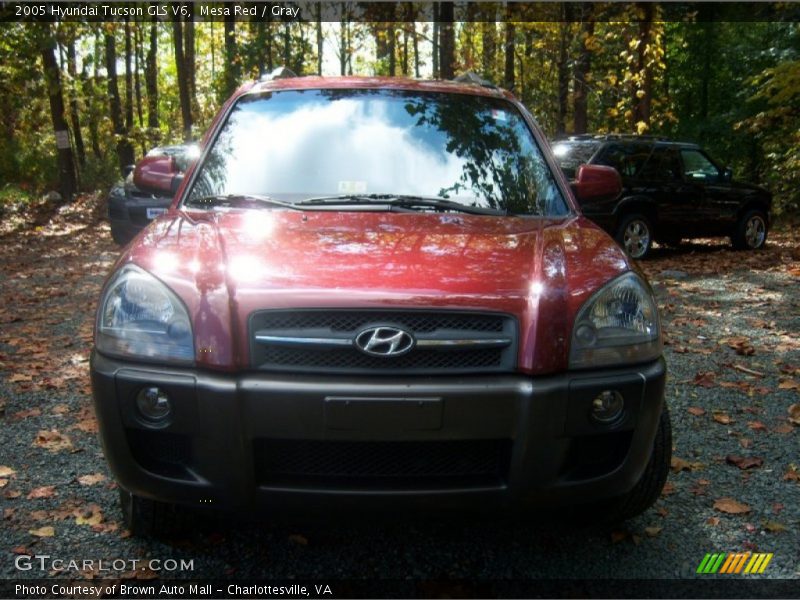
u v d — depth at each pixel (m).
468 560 2.81
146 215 10.97
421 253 2.68
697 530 3.04
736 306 7.58
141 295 2.52
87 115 28.06
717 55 23.45
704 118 22.52
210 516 3.05
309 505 2.40
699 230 11.56
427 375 2.36
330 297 2.39
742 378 5.11
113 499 3.25
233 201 3.33
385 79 4.11
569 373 2.42
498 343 2.38
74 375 5.12
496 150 3.70
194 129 23.84
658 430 2.84
